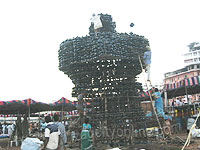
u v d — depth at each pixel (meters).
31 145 6.27
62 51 11.62
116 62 11.29
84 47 10.88
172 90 18.44
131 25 11.66
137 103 11.41
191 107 17.16
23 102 14.83
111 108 11.12
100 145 10.12
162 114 10.72
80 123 10.62
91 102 11.10
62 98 18.34
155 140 10.97
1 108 15.35
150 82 11.08
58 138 6.04
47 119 6.32
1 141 18.41
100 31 11.88
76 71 11.51
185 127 16.19
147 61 11.04
